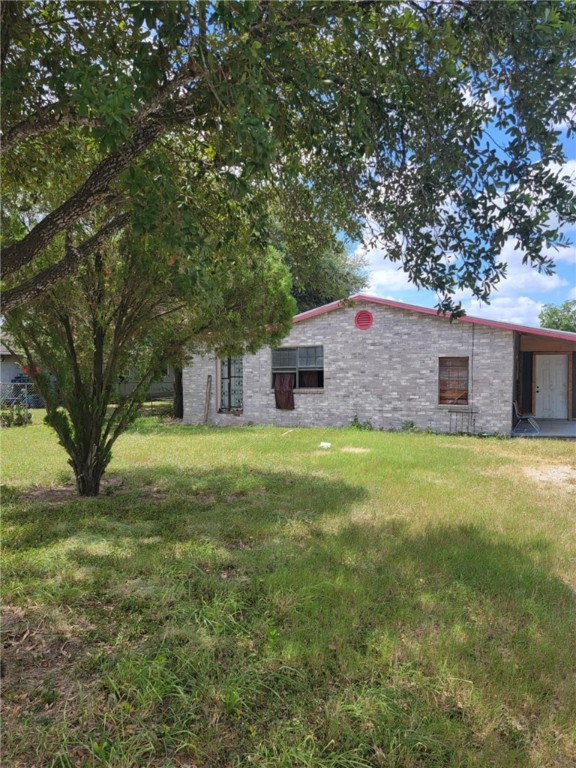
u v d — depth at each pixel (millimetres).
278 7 2803
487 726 2434
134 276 6090
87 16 3264
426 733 2355
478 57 3146
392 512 6031
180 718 2436
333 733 2348
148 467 9188
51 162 5039
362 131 3256
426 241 3465
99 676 2758
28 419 16984
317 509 6148
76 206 3248
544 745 2348
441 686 2711
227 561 4422
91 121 3121
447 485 7633
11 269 3199
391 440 12664
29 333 6527
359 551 4652
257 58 2502
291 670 2807
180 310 6953
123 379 7586
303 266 6109
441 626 3326
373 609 3547
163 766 2164
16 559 4395
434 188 3391
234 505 6387
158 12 2371
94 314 6781
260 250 4863
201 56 2486
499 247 3213
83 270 6250
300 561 4352
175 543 4863
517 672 2865
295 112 3580
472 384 14500
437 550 4695
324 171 4344
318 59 3404
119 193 3328
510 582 4031
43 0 3320
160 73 2648
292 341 16719
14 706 2504
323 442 12258
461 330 14633
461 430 14609
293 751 2219
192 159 4375
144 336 7230
